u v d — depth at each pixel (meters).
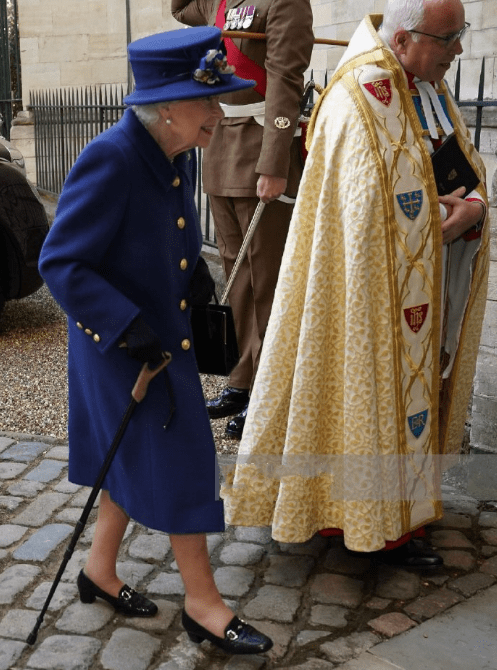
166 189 2.29
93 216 2.20
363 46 2.77
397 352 2.75
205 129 2.25
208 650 2.53
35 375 4.90
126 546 3.06
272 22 3.49
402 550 2.99
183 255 2.38
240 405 4.12
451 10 2.63
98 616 2.66
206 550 2.48
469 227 2.87
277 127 3.47
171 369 2.36
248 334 4.05
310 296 2.75
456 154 2.80
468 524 3.27
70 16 10.21
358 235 2.66
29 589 2.82
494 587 2.88
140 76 2.22
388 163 2.66
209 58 2.15
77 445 2.59
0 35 10.66
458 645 2.58
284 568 2.96
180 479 2.37
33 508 3.33
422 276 2.77
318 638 2.60
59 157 9.48
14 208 5.29
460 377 3.15
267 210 3.76
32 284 5.48
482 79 4.00
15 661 2.46
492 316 3.51
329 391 2.82
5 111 10.73
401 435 2.82
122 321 2.21
